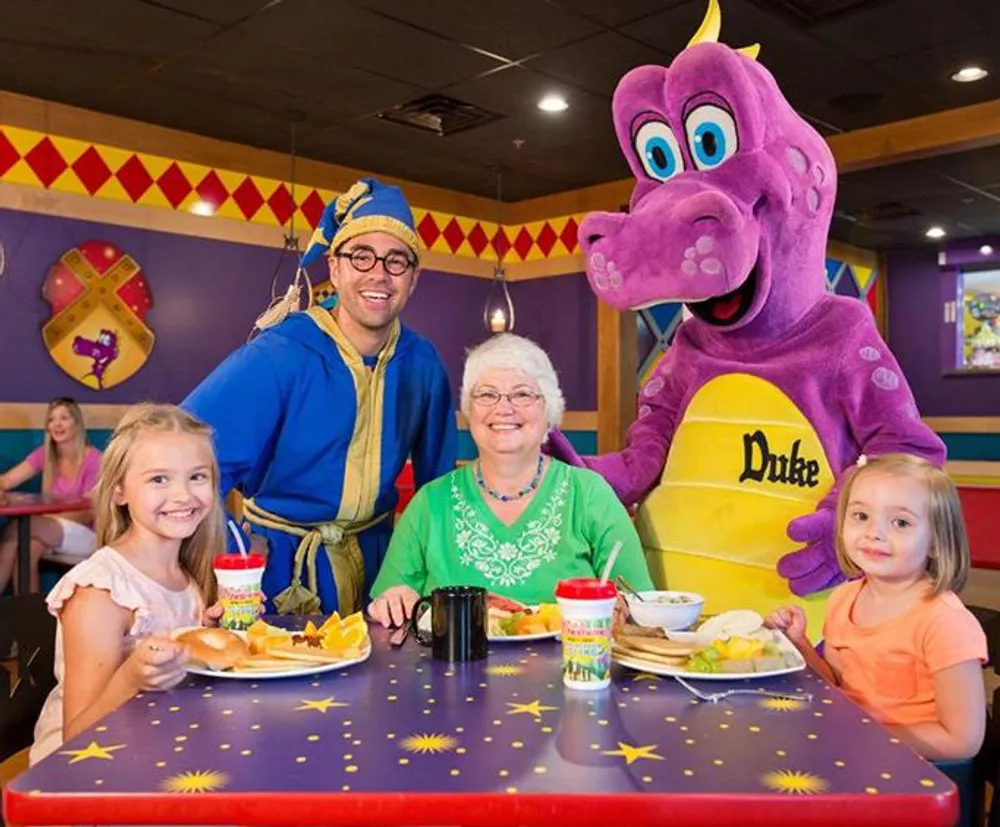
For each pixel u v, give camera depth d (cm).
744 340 229
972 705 156
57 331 532
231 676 138
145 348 564
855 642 175
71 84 486
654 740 114
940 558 168
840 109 514
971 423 881
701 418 234
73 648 162
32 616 178
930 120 521
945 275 898
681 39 421
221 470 215
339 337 232
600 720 121
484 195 724
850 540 174
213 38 421
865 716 123
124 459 176
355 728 119
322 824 98
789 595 213
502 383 197
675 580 228
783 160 213
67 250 532
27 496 479
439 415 255
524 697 132
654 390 253
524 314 747
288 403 225
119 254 550
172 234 568
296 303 249
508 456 199
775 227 213
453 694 133
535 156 609
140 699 131
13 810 100
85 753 110
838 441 218
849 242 881
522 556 200
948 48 429
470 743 113
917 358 921
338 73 464
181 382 579
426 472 256
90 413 546
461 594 153
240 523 240
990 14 393
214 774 104
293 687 137
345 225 233
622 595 174
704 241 200
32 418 526
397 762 107
